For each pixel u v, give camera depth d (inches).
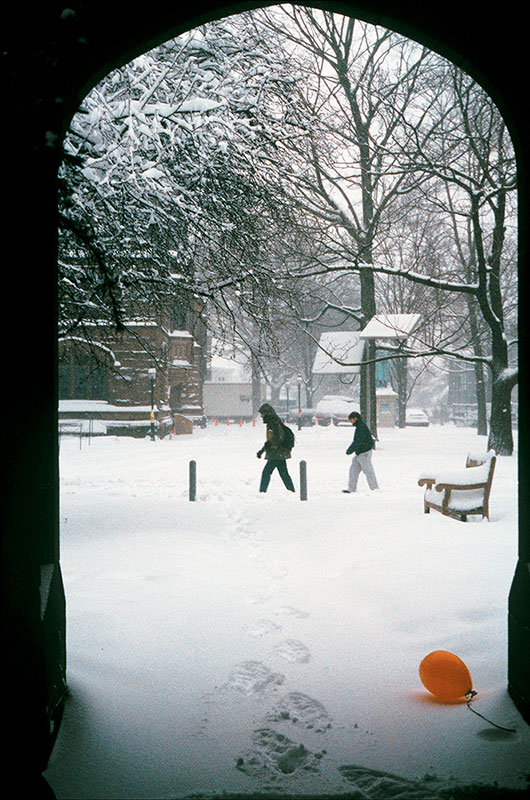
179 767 138.2
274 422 549.6
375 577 277.7
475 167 922.1
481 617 230.8
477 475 403.5
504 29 161.8
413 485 618.8
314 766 139.2
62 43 135.5
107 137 354.9
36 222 142.0
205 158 393.4
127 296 440.8
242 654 206.2
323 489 597.0
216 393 2395.4
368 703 171.9
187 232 427.5
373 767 138.7
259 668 195.3
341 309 1119.6
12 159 130.4
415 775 135.0
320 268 973.2
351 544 341.1
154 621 233.3
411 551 315.6
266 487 552.7
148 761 140.5
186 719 161.5
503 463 805.9
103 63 153.8
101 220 363.6
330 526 386.3
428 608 241.0
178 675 189.0
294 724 159.6
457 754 143.9
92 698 168.4
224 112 407.5
